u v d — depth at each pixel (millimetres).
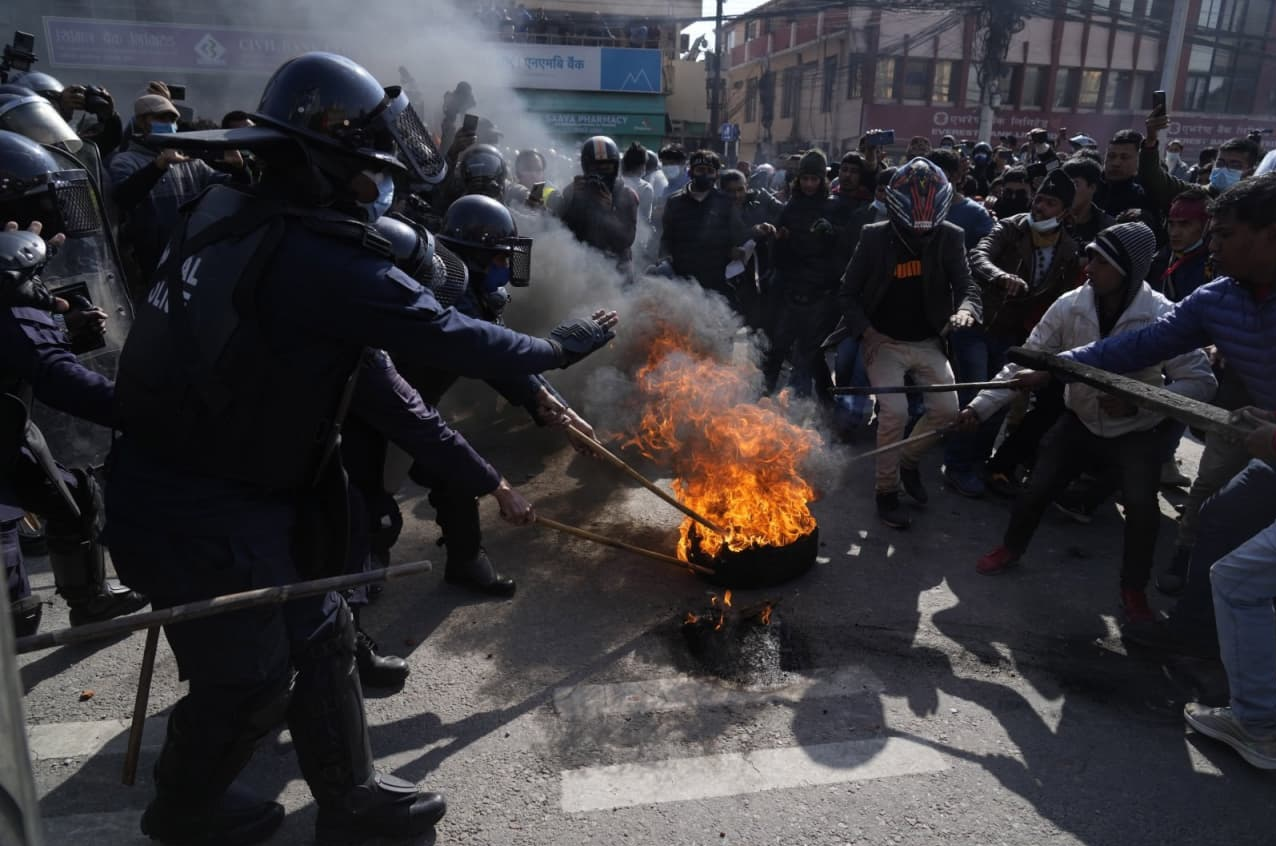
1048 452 3436
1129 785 2359
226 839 2066
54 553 2918
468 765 2418
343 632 2037
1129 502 3143
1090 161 4680
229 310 1614
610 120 18797
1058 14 23938
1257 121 29453
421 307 1740
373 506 2879
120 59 15055
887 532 4078
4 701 693
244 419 1660
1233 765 2449
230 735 1877
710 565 3402
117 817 2236
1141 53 28422
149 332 1699
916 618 3262
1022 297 4469
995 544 3967
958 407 4090
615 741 2521
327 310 1639
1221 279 2732
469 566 3350
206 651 1783
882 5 22391
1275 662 2371
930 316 3996
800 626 3180
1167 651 3020
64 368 2205
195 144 1627
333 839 2107
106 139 5277
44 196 2758
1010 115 28344
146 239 4352
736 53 38156
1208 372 3184
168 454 1708
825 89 30578
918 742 2527
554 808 2254
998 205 6535
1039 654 3023
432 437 2133
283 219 1649
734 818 2219
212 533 1733
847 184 5691
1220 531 2803
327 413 1761
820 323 5703
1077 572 3686
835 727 2590
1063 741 2547
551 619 3223
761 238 5906
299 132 1664
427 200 5715
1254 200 2379
